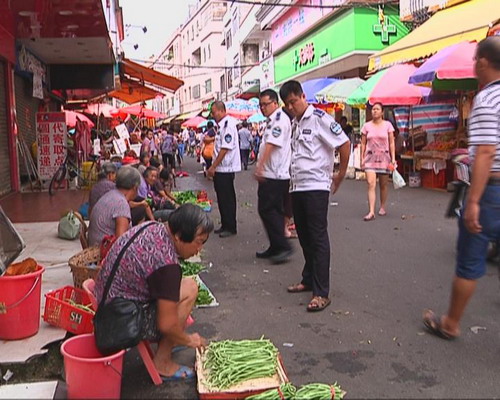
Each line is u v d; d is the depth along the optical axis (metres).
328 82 18.86
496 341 4.38
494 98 3.86
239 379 3.55
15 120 14.27
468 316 4.91
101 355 3.52
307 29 23.75
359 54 19.58
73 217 8.25
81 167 15.68
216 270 6.67
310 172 5.14
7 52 13.23
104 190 6.52
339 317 4.98
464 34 11.87
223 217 8.59
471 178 3.95
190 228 3.54
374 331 4.64
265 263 6.94
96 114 28.16
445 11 14.51
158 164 12.12
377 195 13.01
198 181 18.88
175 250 3.63
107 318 3.47
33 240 8.16
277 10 27.38
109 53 16.58
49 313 4.51
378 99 13.55
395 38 19.53
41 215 10.45
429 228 8.78
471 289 4.20
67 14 11.45
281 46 28.41
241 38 38.78
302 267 6.69
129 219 5.55
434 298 5.41
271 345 3.94
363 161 9.84
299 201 5.28
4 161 13.62
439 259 6.87
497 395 3.57
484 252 4.14
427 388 3.67
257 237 8.51
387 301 5.37
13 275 4.42
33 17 11.72
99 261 5.19
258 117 28.05
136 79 21.78
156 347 4.29
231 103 27.73
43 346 4.26
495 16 11.45
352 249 7.52
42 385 3.62
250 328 4.78
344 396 3.58
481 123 3.85
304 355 4.22
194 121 34.00
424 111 15.36
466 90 13.06
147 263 3.49
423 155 14.27
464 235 4.13
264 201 6.87
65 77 18.86
